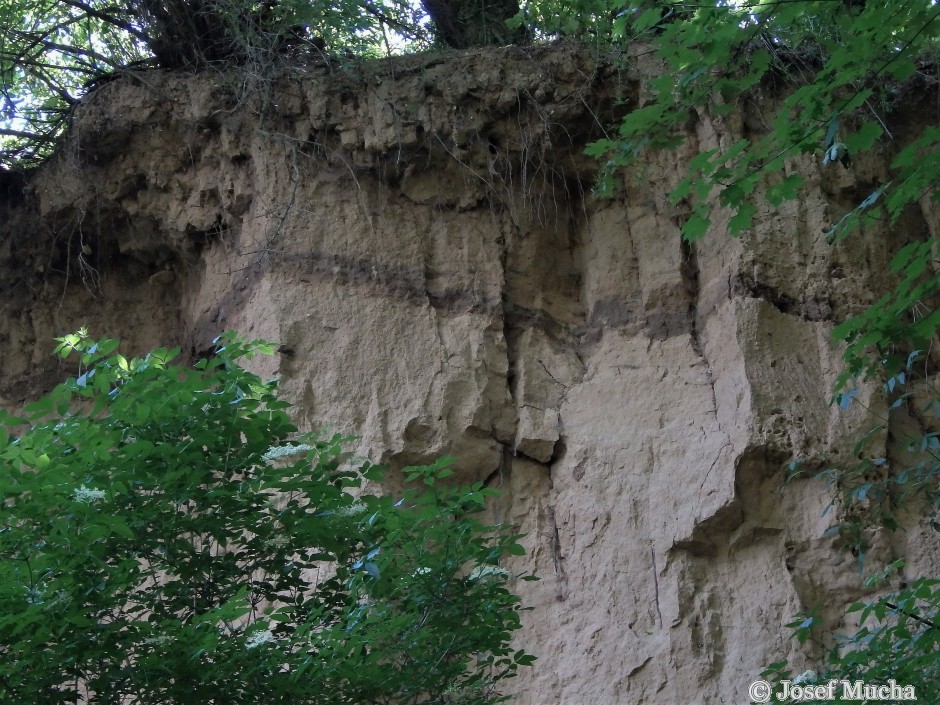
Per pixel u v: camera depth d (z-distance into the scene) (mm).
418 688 5871
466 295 9766
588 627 8578
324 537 6109
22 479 5422
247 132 10062
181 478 5965
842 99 6559
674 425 9219
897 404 7270
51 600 5270
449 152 10016
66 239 10438
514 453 9312
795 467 8594
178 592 6012
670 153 10133
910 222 10031
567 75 10125
